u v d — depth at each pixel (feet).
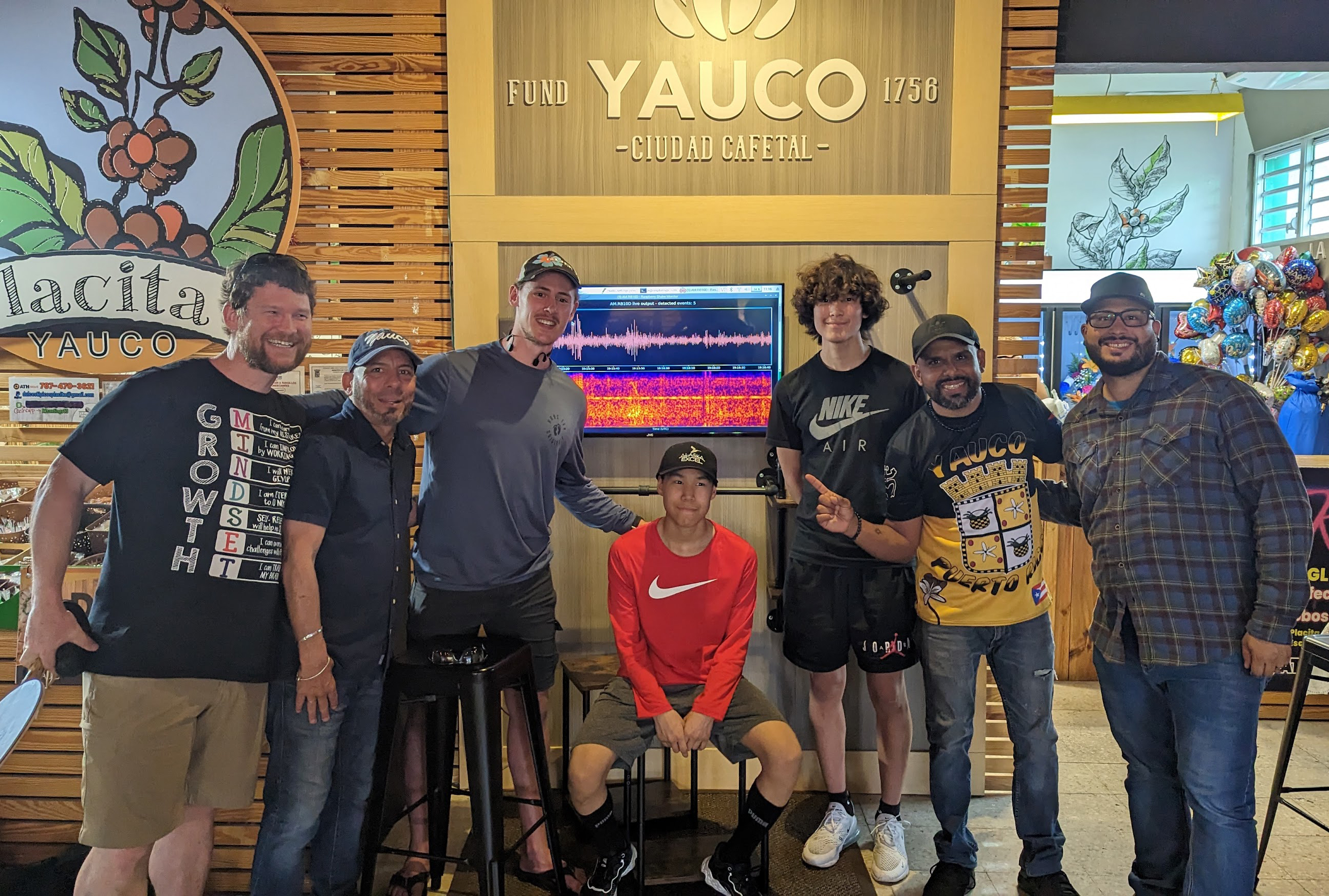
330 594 7.02
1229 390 6.91
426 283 9.84
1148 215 28.66
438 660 7.16
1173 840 7.69
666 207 9.71
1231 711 6.81
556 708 10.19
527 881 8.55
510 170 9.71
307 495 6.79
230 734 6.63
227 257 9.46
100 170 9.30
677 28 9.62
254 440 6.60
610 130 9.71
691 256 9.84
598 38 9.62
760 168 9.75
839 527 8.11
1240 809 6.90
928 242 9.78
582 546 10.12
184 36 9.27
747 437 9.96
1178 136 28.40
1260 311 15.03
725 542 8.33
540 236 9.71
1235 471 6.83
